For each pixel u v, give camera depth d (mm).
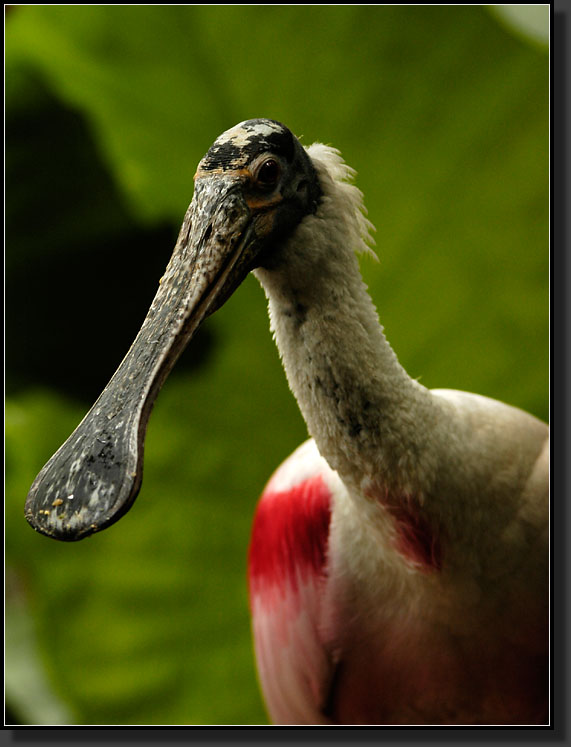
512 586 6176
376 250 9711
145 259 9820
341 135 9406
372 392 5590
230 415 10094
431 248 9742
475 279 9820
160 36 9078
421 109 9352
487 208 9648
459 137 9445
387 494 5766
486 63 9234
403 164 9516
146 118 9297
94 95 9141
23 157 9258
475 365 9992
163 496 10102
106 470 4527
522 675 6512
